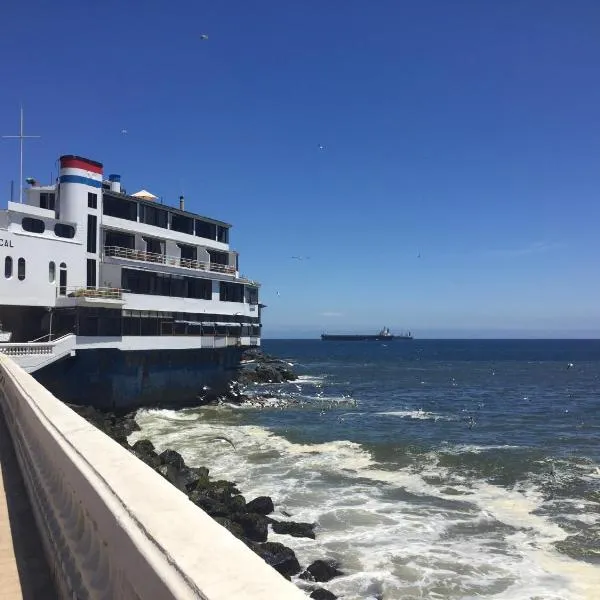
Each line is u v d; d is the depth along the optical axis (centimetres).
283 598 226
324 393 6900
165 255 4503
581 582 1625
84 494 429
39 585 539
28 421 875
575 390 7450
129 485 385
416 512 2212
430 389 7525
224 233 5250
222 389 4997
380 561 1747
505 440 3812
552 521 2122
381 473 2814
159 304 4197
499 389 7562
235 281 5016
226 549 277
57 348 3419
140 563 288
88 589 387
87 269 3897
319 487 2541
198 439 3569
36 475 734
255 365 9575
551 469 2917
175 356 4369
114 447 505
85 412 3228
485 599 1523
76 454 496
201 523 312
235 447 3372
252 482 2620
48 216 3703
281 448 3362
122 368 3856
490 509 2256
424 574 1662
